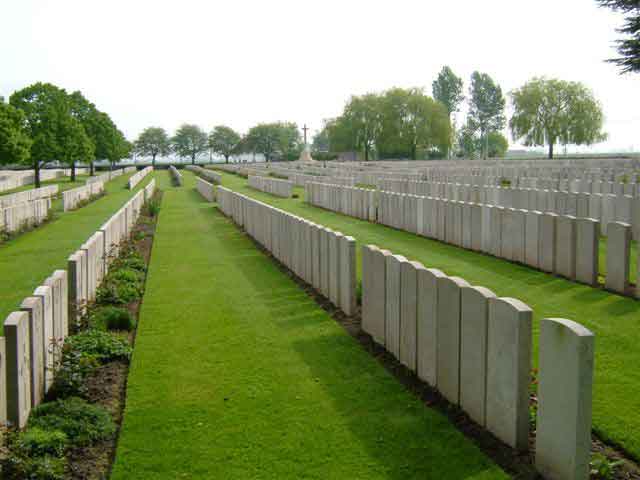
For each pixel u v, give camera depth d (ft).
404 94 305.53
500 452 15.65
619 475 14.60
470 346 17.39
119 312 28.09
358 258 43.83
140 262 42.39
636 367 21.09
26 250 54.54
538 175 97.14
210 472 15.25
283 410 18.61
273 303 31.40
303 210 81.46
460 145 388.98
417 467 15.11
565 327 13.73
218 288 35.60
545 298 30.68
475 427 17.04
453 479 14.53
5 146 104.17
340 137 325.21
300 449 16.21
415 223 54.80
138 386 20.84
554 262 36.19
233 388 20.44
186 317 29.43
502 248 41.47
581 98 248.73
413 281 20.67
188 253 49.37
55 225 73.31
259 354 23.70
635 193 53.98
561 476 13.96
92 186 114.52
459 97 365.81
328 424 17.57
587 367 13.38
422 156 354.54
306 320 28.02
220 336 26.17
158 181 186.09
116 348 23.71
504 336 15.76
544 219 36.65
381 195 62.54
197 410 18.83
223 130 456.04
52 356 20.84
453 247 47.09
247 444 16.60
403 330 21.68
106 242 38.60
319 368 21.97
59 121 142.10
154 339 26.03
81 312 26.66
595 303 29.30
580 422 13.44
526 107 250.98
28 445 15.62
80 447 16.65
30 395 18.15
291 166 228.22
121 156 280.10
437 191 71.36
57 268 45.65
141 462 15.80
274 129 448.24
